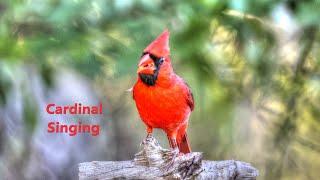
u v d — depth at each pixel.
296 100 11.30
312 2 8.99
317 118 11.68
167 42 5.66
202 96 10.38
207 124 12.09
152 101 5.59
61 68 10.06
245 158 12.41
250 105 11.34
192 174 5.67
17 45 9.14
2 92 9.68
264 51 10.25
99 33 9.23
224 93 11.09
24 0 9.07
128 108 12.66
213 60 10.30
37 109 10.10
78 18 9.19
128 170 5.68
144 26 8.95
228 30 10.27
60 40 9.05
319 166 12.95
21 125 11.07
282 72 11.05
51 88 10.15
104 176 5.68
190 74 10.00
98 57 9.29
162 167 5.64
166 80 5.59
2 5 9.57
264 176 12.30
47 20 8.87
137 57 8.68
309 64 11.09
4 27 9.20
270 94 11.21
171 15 9.15
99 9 8.97
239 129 12.24
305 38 10.60
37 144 11.30
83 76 10.06
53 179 11.34
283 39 10.66
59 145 11.46
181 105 5.64
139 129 12.82
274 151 12.23
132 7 9.00
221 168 5.88
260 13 9.34
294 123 11.52
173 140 5.70
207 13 9.16
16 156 11.23
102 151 12.08
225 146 12.45
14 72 9.31
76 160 11.59
